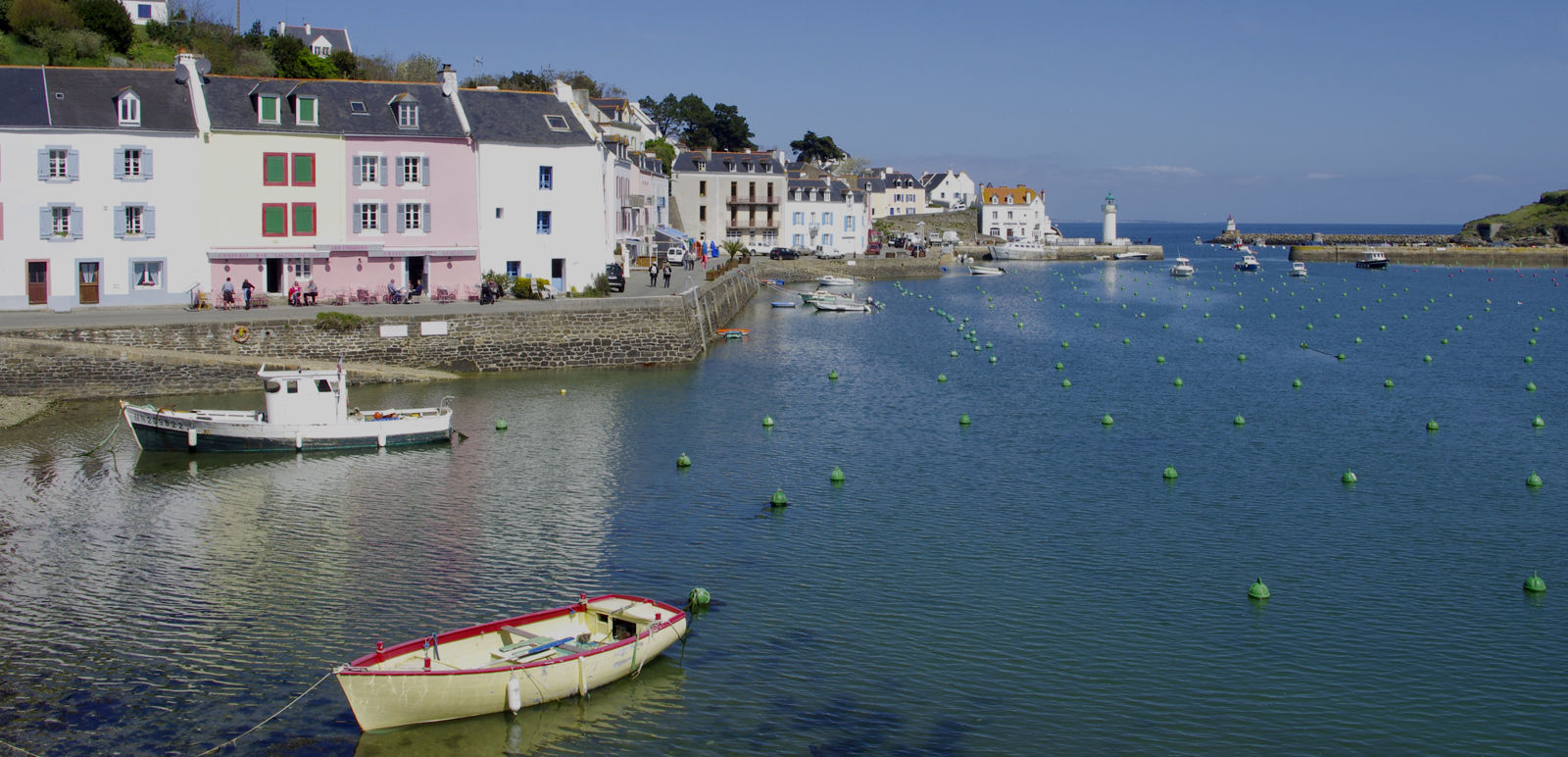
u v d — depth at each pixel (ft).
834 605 85.40
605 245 236.02
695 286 229.45
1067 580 90.94
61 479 118.73
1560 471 125.80
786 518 106.52
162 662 75.25
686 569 92.63
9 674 73.26
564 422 148.15
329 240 200.23
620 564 93.56
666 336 198.90
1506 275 501.97
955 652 77.77
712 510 108.88
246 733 66.69
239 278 195.52
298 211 197.57
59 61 276.21
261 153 194.39
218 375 165.07
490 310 187.32
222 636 79.15
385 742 66.03
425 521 105.09
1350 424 151.53
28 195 180.55
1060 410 160.45
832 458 129.80
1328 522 106.83
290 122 197.57
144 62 294.87
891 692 72.13
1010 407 162.30
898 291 388.57
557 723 68.49
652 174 358.02
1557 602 87.40
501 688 68.39
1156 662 76.74
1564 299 361.92
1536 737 67.82
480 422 147.84
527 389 171.32
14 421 143.43
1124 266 568.82
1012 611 84.69
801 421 150.51
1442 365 208.23
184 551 96.27
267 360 167.53
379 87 212.23
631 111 484.33
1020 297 368.68
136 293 188.85
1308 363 211.20
